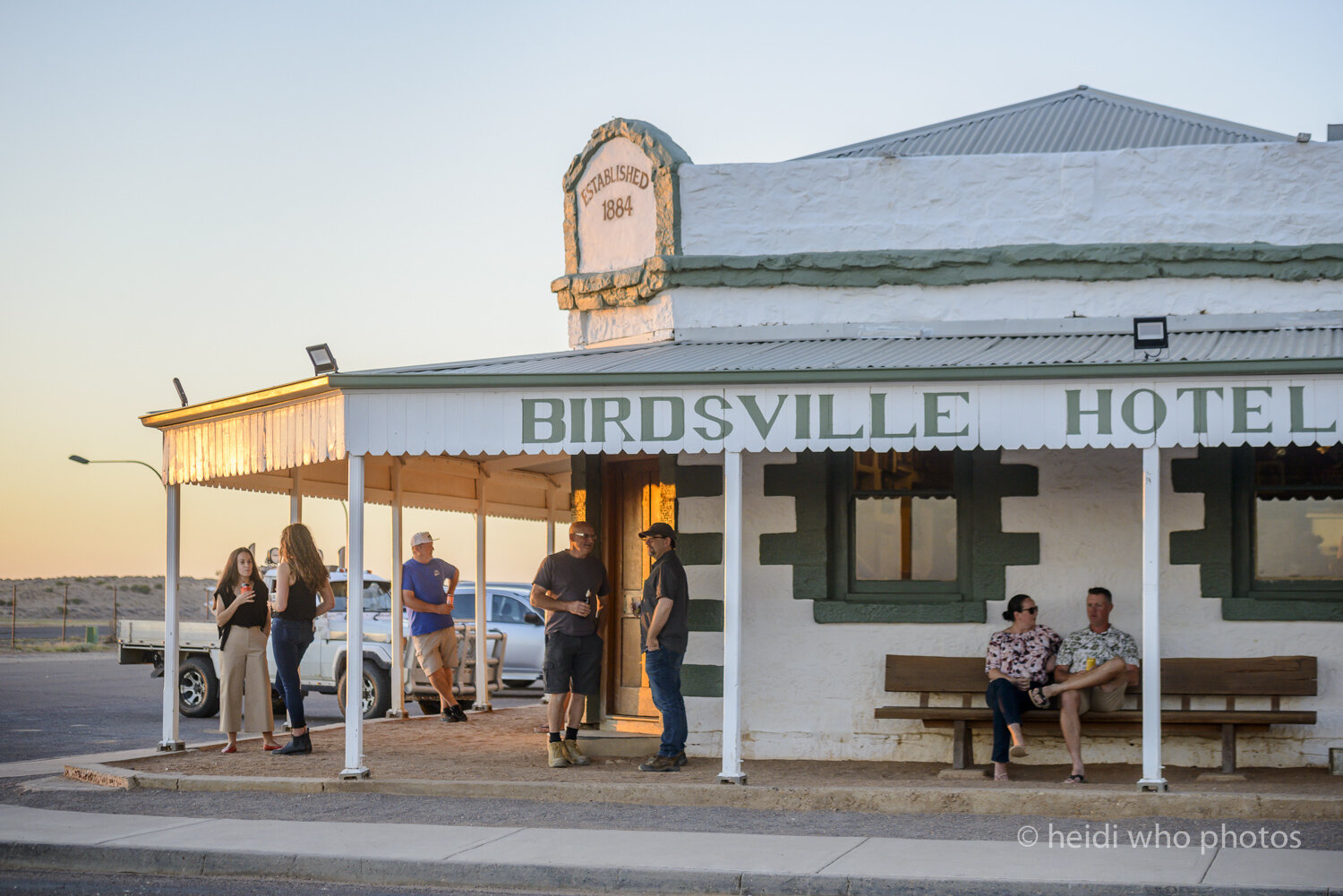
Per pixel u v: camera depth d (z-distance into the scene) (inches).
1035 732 435.5
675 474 465.1
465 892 297.0
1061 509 440.1
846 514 457.4
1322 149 467.8
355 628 403.5
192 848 319.3
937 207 489.1
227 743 481.7
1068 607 437.1
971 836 330.3
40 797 394.6
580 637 441.1
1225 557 428.5
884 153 494.9
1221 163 473.7
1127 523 436.1
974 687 422.0
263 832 338.3
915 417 373.1
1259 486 434.6
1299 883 275.7
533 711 645.3
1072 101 614.9
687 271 494.0
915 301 484.1
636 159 515.5
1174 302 469.4
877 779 403.5
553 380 386.0
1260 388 355.6
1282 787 376.2
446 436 393.7
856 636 447.8
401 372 401.1
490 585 924.6
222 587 471.5
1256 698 424.8
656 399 385.4
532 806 374.0
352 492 401.4
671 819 355.9
